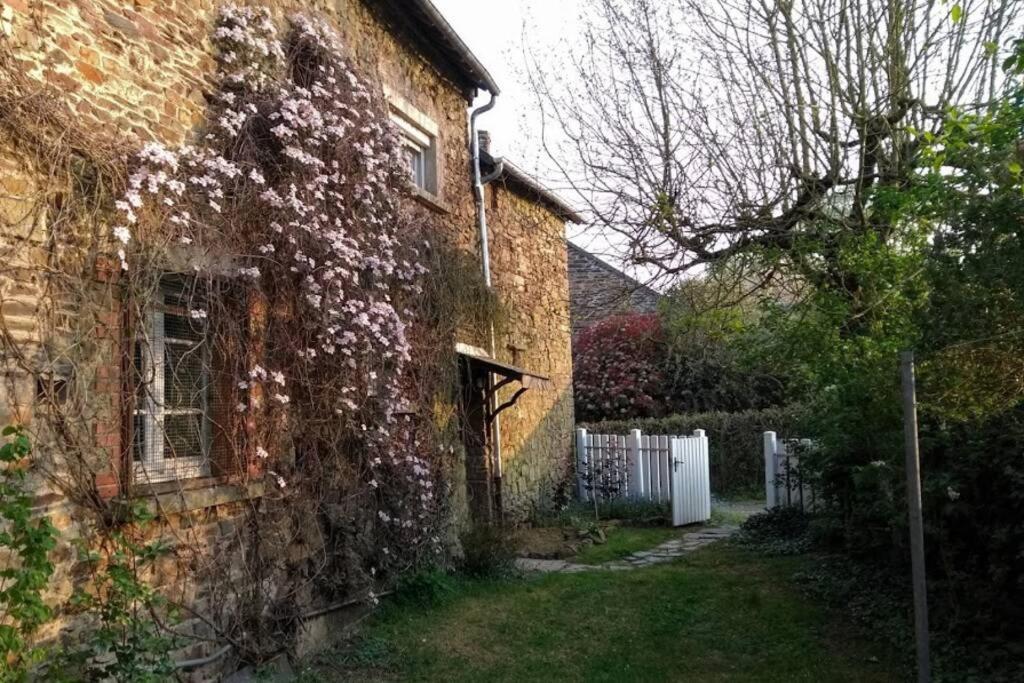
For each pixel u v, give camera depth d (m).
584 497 13.35
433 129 9.20
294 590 5.93
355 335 6.42
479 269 9.66
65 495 4.18
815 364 7.23
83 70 4.49
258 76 5.89
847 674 5.37
